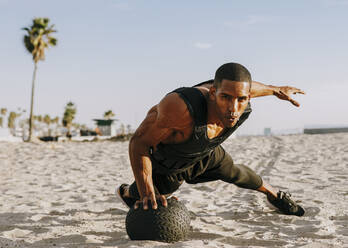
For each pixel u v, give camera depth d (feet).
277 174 27.76
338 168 29.91
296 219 14.28
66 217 15.76
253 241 11.27
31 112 100.01
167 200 11.07
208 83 10.44
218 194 20.52
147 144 9.82
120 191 13.89
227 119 8.82
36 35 103.19
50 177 30.81
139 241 10.52
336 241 11.16
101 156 47.09
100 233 12.94
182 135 9.53
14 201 20.39
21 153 52.16
